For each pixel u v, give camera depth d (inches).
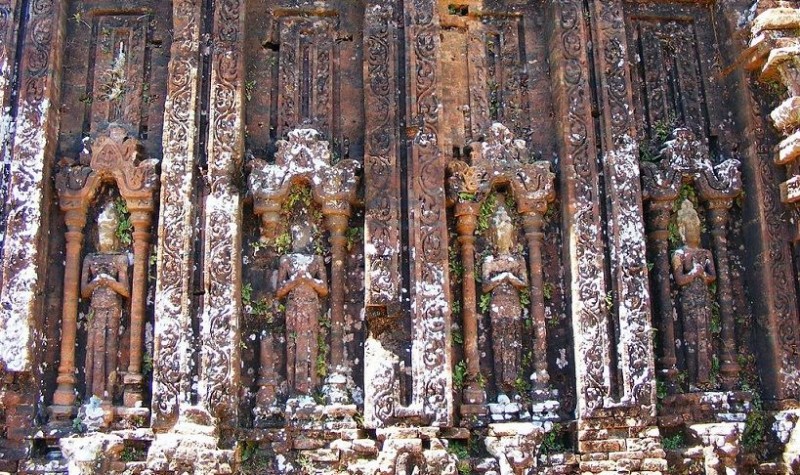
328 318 243.4
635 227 247.9
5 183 236.5
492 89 267.3
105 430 227.0
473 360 241.1
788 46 254.2
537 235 252.2
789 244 253.1
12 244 231.0
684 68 273.3
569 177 250.5
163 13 262.8
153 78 257.4
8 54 245.1
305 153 247.8
